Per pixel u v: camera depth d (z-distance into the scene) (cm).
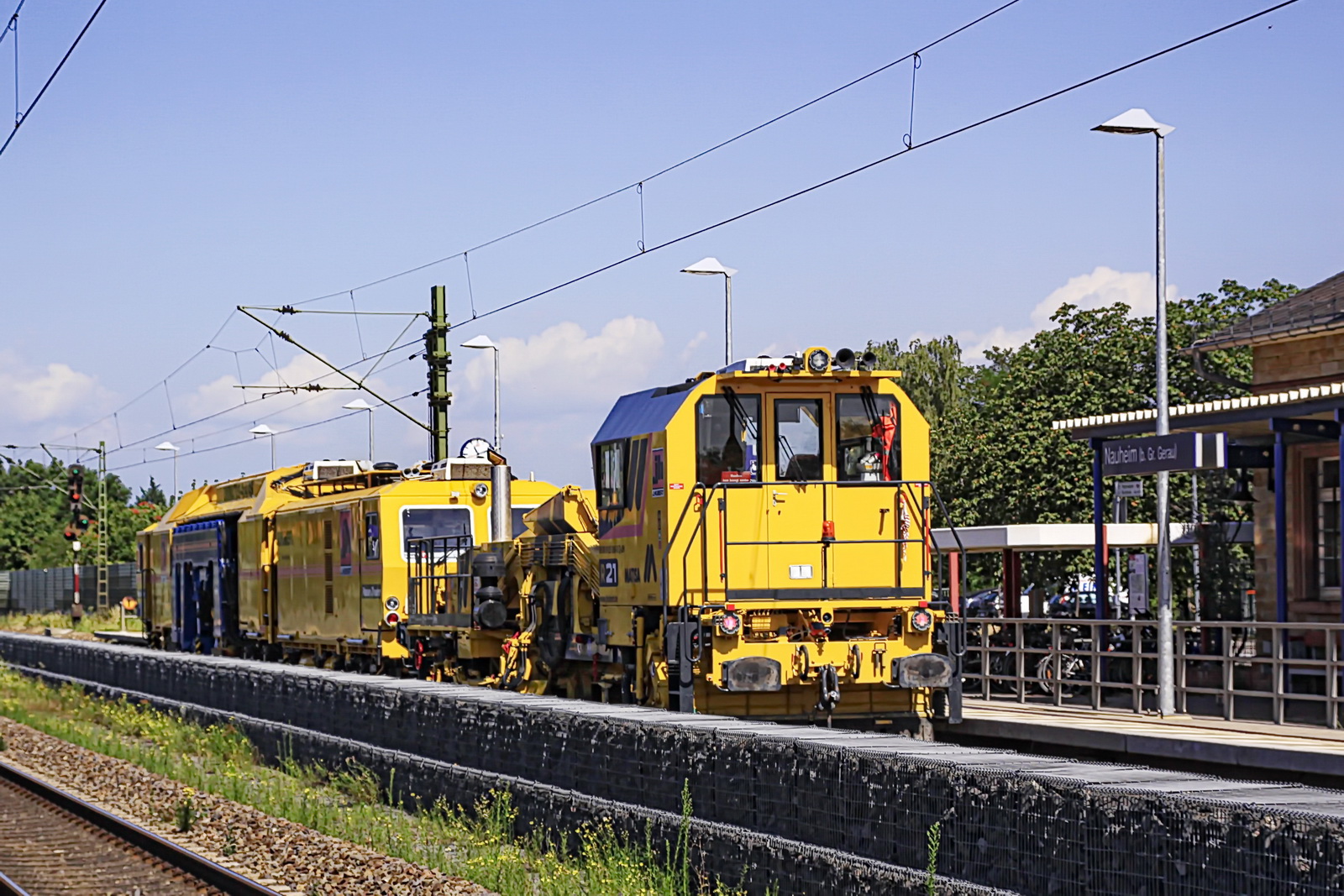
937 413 6319
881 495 1761
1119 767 880
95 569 8200
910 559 1761
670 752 1158
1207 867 729
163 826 1631
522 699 1512
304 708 2011
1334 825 673
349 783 1753
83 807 1719
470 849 1328
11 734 2759
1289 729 1608
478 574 2341
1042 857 819
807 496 1736
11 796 1945
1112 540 2562
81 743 2534
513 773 1416
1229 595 2855
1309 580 2259
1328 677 1620
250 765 2073
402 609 2677
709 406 1730
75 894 1303
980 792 862
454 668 2477
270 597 3366
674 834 1121
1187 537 2886
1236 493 2422
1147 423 2123
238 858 1420
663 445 1731
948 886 859
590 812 1244
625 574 1845
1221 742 1448
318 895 1227
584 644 2019
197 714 2445
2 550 11494
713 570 1702
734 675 1647
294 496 3369
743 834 1043
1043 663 2072
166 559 4262
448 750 1562
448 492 2738
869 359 1750
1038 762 901
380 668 2697
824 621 1714
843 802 968
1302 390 1905
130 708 2798
